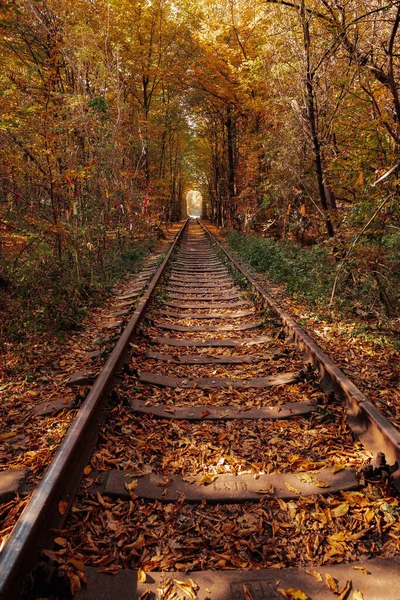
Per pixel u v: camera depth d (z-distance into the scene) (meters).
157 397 3.92
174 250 16.67
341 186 8.06
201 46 16.09
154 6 17.62
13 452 3.10
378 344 5.24
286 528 2.39
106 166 9.91
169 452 3.10
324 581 2.03
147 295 7.43
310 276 8.64
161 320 6.66
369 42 6.53
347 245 6.94
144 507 2.53
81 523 2.36
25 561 1.94
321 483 2.69
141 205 14.89
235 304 7.67
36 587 1.91
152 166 20.98
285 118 10.75
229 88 17.03
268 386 4.17
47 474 2.36
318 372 4.27
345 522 2.42
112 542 2.27
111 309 7.36
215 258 15.14
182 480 2.75
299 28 8.52
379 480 2.69
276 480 2.74
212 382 4.30
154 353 4.98
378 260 6.44
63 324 6.09
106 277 9.70
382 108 7.47
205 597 1.96
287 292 8.28
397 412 3.58
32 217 7.36
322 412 3.52
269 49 9.97
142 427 3.41
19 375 4.50
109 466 2.87
